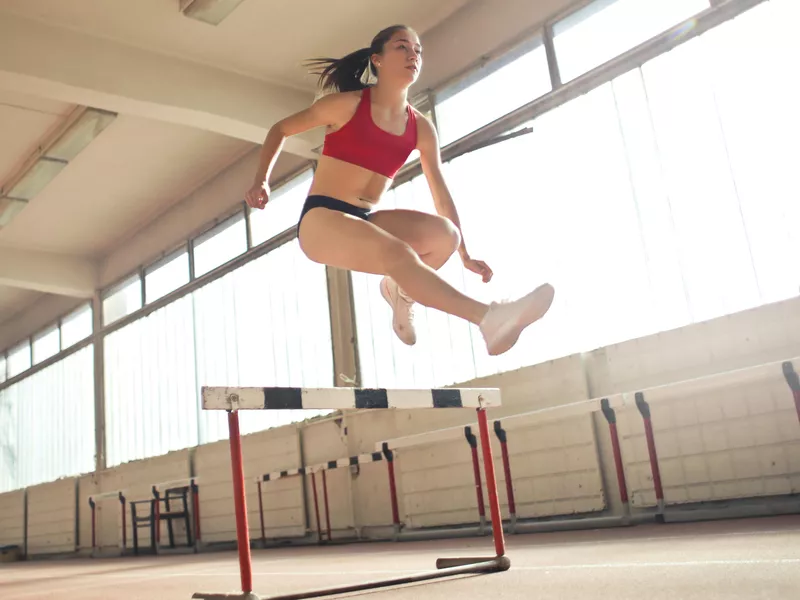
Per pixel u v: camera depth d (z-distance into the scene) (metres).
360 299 8.07
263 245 9.25
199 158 9.59
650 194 5.70
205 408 2.12
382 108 2.28
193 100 7.41
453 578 2.61
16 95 7.66
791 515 4.38
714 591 1.73
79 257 12.27
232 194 9.78
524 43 6.74
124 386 11.75
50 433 13.59
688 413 5.26
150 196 10.48
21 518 13.65
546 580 2.29
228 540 9.34
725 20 5.36
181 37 7.16
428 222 2.24
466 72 7.15
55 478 13.27
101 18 6.79
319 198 2.21
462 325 7.00
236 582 3.68
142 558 8.90
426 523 6.92
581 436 5.86
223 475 9.55
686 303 5.45
